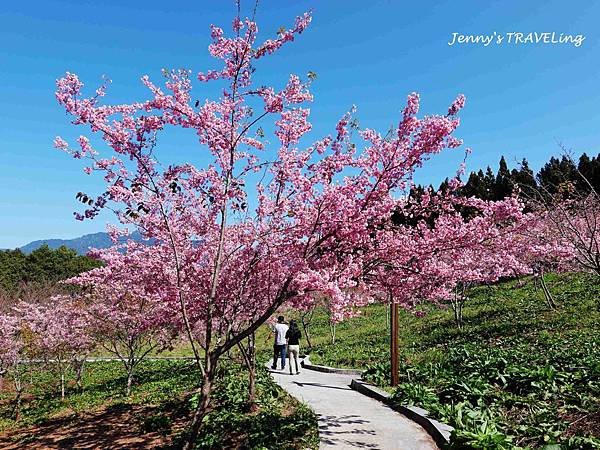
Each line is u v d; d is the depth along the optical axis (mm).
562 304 17594
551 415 7168
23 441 10891
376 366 13305
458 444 6117
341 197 5992
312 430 7914
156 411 11695
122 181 6617
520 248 7289
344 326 27750
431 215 7309
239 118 6918
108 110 6230
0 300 26047
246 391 11266
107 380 20531
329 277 5984
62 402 16031
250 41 6699
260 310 8820
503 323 17016
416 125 5938
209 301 6488
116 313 14492
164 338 14258
